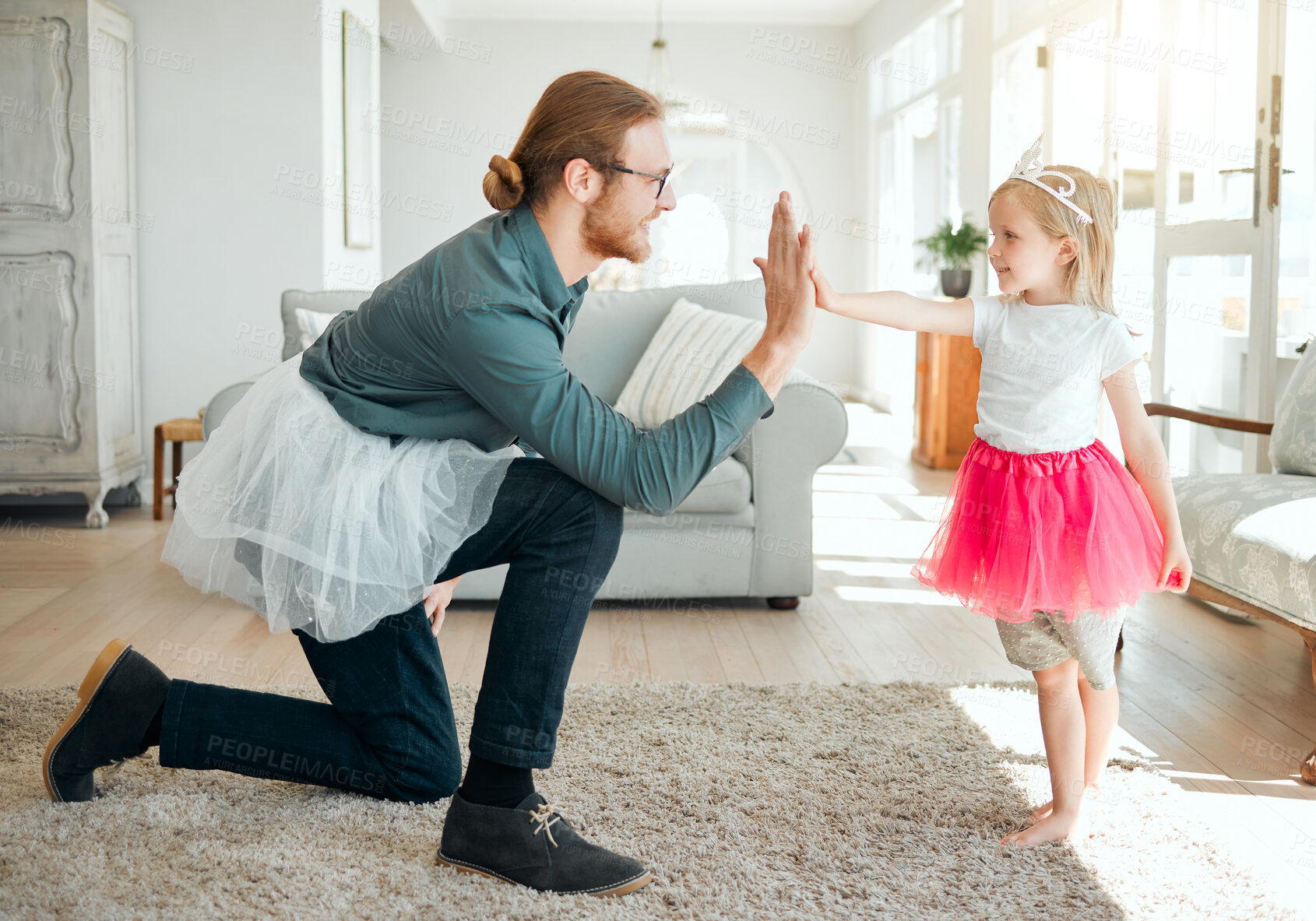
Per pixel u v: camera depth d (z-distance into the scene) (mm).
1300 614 2072
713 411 1437
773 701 2297
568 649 1496
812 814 1742
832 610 3125
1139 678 2523
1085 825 1698
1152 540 1684
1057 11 5020
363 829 1664
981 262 6066
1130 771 1952
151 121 4723
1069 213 1648
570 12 8930
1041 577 1594
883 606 3156
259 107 4762
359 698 1709
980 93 6164
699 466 1432
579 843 1518
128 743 1714
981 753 2020
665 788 1830
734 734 2102
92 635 2771
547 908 1444
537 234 1440
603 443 1414
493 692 1493
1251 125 3426
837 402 3000
